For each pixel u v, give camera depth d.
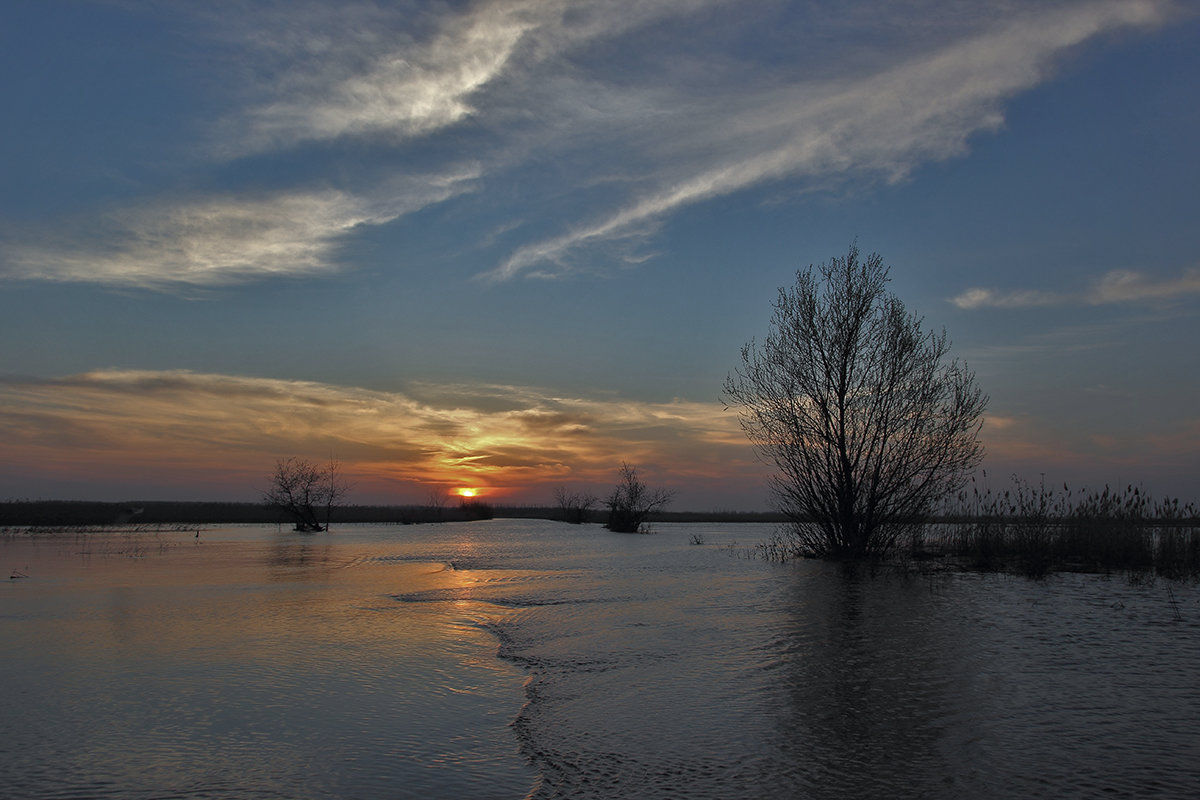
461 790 6.08
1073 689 8.53
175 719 8.09
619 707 8.18
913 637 11.47
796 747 6.84
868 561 24.31
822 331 25.97
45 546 37.09
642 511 52.69
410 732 7.59
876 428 25.22
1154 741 6.86
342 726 7.81
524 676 9.74
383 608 15.72
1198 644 10.77
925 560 23.69
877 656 10.25
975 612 13.59
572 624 13.23
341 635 12.73
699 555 28.86
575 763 6.57
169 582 20.88
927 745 6.84
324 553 32.19
